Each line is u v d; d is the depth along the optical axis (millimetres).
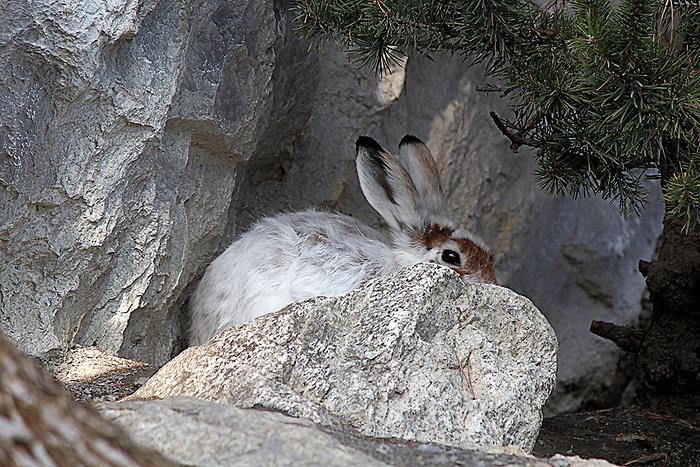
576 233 15602
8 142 8258
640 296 15633
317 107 12891
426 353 7453
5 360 4066
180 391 7102
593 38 7688
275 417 6129
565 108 8562
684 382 11695
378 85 13031
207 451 5289
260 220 11102
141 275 9531
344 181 13156
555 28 8906
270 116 11641
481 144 14594
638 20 7590
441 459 5820
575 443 10203
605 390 15523
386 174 11148
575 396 15492
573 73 8562
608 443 10266
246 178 12578
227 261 10414
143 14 8852
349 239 10773
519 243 15305
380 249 10883
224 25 9859
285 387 6902
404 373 7277
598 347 15477
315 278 10258
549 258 15586
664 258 12070
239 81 10227
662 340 11961
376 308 7578
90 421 4375
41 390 4203
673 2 8312
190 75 9570
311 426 6113
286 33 11180
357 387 7113
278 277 10188
